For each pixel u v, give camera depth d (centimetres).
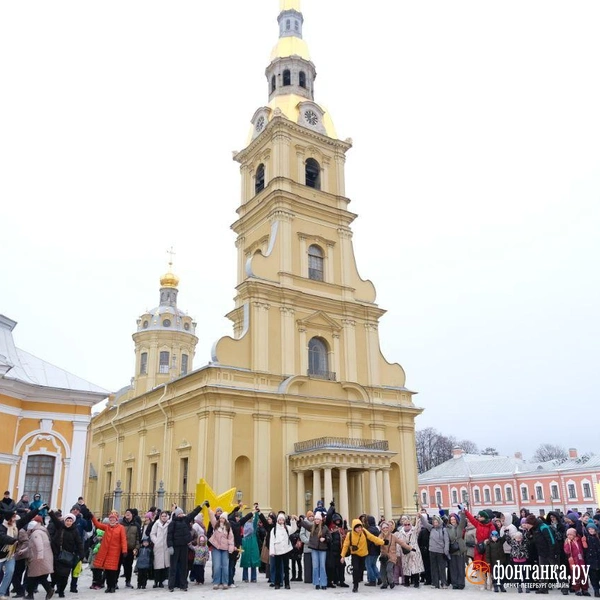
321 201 4366
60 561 1517
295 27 5103
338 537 1845
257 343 3659
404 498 3953
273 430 3547
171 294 7531
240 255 4481
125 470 4353
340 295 4206
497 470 7869
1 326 2941
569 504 6931
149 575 1966
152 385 6781
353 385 3944
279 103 4591
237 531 1911
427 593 1647
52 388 2709
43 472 2662
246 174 4650
